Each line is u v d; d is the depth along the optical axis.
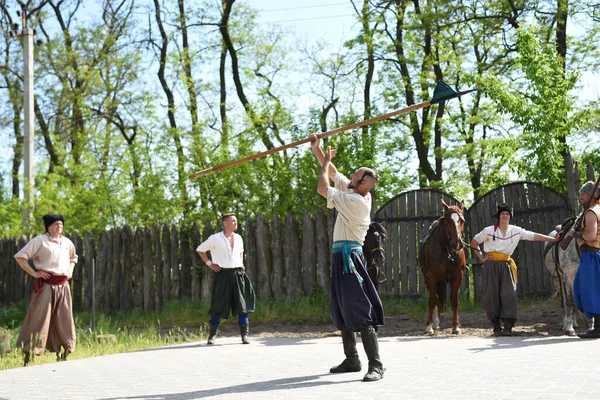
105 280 19.70
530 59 18.38
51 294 9.74
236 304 11.99
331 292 6.93
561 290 11.84
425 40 25.97
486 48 26.59
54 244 9.80
